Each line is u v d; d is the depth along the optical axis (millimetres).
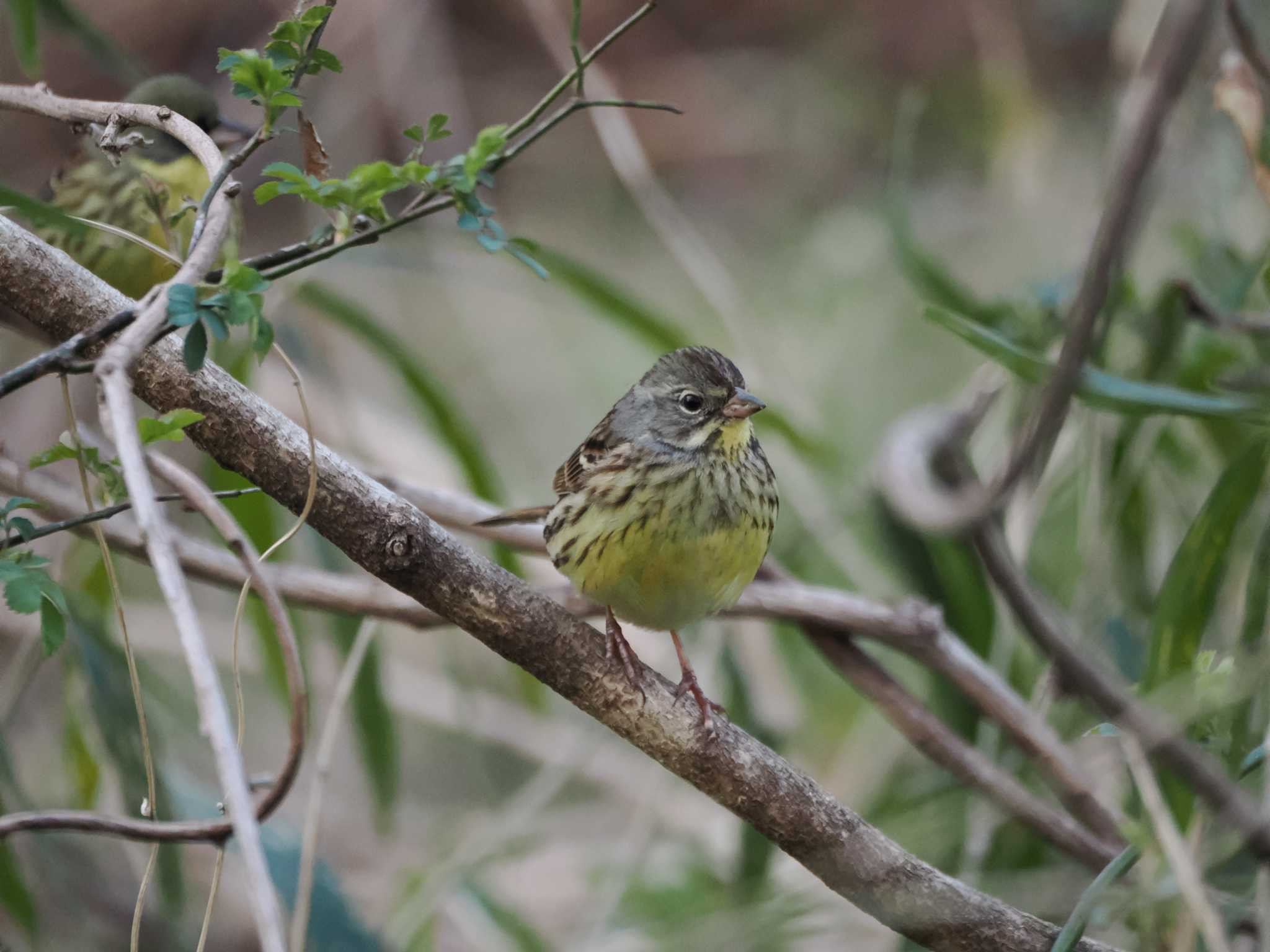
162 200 7945
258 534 10844
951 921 6785
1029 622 7402
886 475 8406
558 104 18312
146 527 4664
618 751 13180
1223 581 8094
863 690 9086
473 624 6676
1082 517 10273
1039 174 15891
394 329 17625
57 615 5984
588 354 18422
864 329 16953
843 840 6848
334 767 14617
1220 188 10945
